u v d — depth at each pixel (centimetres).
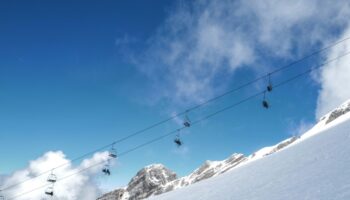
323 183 1216
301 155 2041
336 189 1083
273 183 1595
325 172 1366
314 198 1091
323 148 1934
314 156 1819
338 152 1633
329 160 1556
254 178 1966
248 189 1705
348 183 1087
